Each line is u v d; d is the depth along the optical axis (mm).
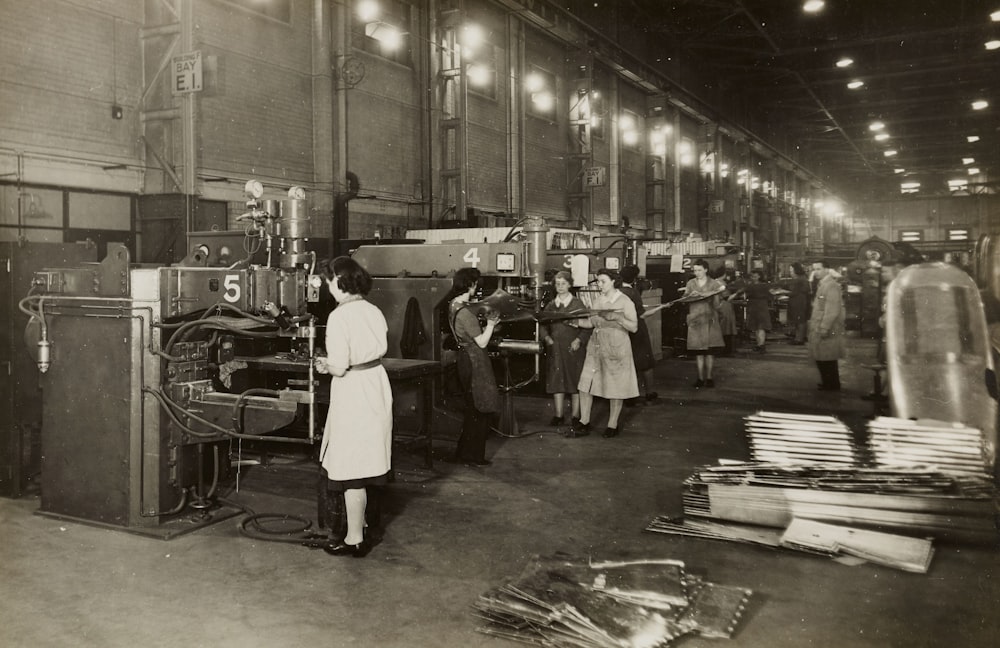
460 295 6539
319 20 13664
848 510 4703
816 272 17484
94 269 5324
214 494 5289
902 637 3379
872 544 4402
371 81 15031
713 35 26344
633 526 4941
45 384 5105
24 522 5000
